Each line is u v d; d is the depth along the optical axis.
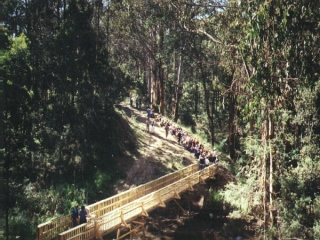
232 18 25.14
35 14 33.34
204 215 30.38
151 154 36.41
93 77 33.22
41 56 32.38
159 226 29.42
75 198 28.75
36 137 30.52
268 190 25.19
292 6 14.38
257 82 15.58
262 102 20.41
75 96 34.12
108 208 21.67
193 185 30.89
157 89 56.66
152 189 26.45
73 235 17.05
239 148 42.84
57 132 31.77
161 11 37.31
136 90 59.56
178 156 37.09
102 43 35.97
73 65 32.06
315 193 24.03
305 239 22.17
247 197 27.39
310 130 28.17
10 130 24.75
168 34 40.62
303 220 23.22
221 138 49.47
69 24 32.69
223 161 38.00
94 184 30.69
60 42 32.09
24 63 26.06
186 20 33.53
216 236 27.94
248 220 28.20
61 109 31.89
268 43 16.08
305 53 15.40
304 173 25.16
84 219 18.23
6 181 23.66
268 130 24.70
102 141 34.06
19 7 33.00
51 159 30.55
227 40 26.80
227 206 30.58
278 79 16.88
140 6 42.72
